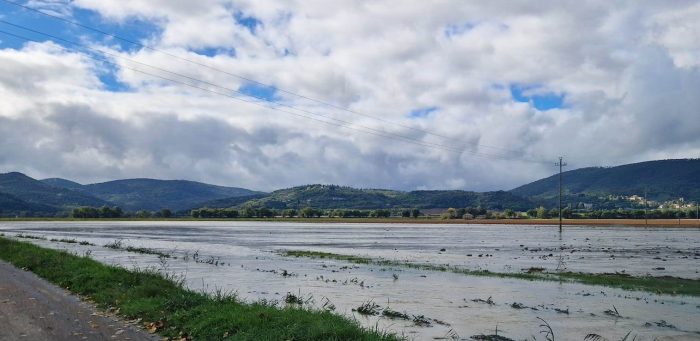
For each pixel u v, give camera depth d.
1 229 105.44
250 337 12.60
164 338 12.90
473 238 86.06
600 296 25.89
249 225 155.88
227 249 57.19
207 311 15.01
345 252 54.78
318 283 29.56
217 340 12.73
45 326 13.38
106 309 16.28
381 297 24.81
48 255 30.44
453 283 30.11
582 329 18.48
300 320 13.97
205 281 29.66
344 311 20.81
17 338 12.08
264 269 36.69
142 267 35.53
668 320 20.19
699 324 19.45
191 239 76.88
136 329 13.65
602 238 86.88
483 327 18.47
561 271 37.28
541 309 22.14
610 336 17.47
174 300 16.59
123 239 73.69
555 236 93.81
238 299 19.61
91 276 21.62
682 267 40.78
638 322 19.77
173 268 35.97
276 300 22.80
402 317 19.72
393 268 38.44
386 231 116.38
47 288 20.28
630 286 29.36
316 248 60.75
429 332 17.44
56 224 147.88
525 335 17.45
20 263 28.25
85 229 110.31
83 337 12.37
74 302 17.30
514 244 69.94
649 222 172.62
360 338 12.84
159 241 70.50
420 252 55.16
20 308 15.70
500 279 32.16
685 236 94.25
